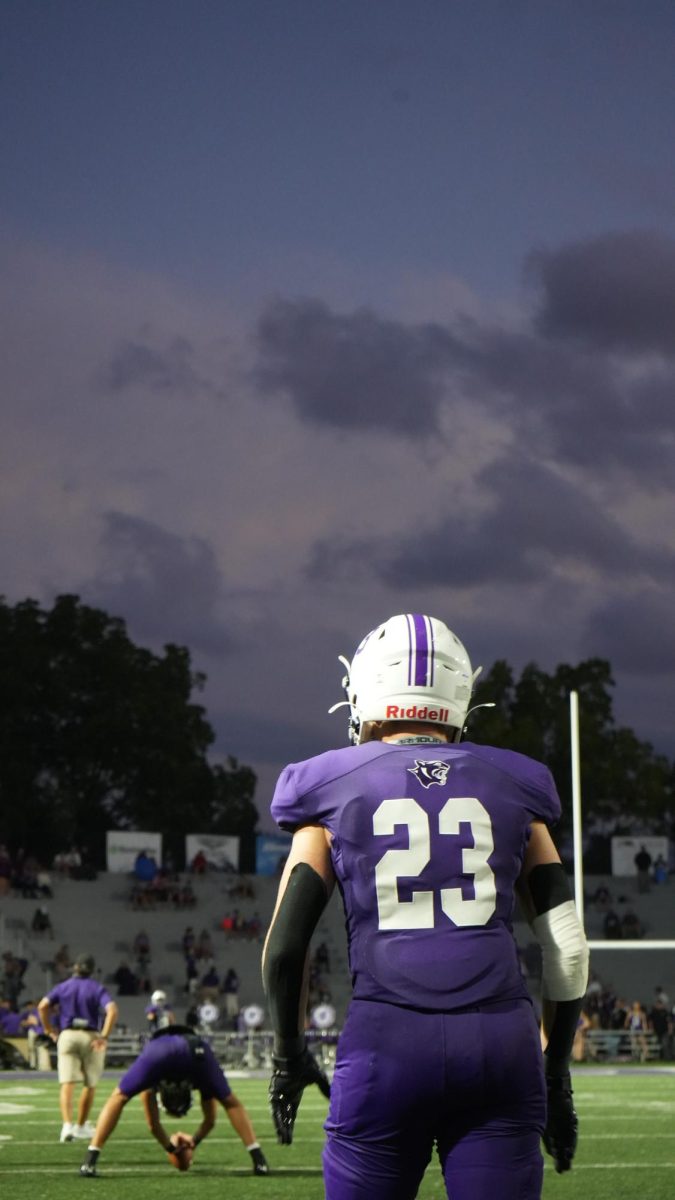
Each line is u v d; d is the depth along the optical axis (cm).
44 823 4169
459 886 256
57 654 4309
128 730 4316
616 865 4012
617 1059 2844
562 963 264
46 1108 1513
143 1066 881
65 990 1155
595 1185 842
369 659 289
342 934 3547
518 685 4428
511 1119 249
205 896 3744
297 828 265
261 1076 2378
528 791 268
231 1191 813
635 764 4394
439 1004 248
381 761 266
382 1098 247
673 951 3741
